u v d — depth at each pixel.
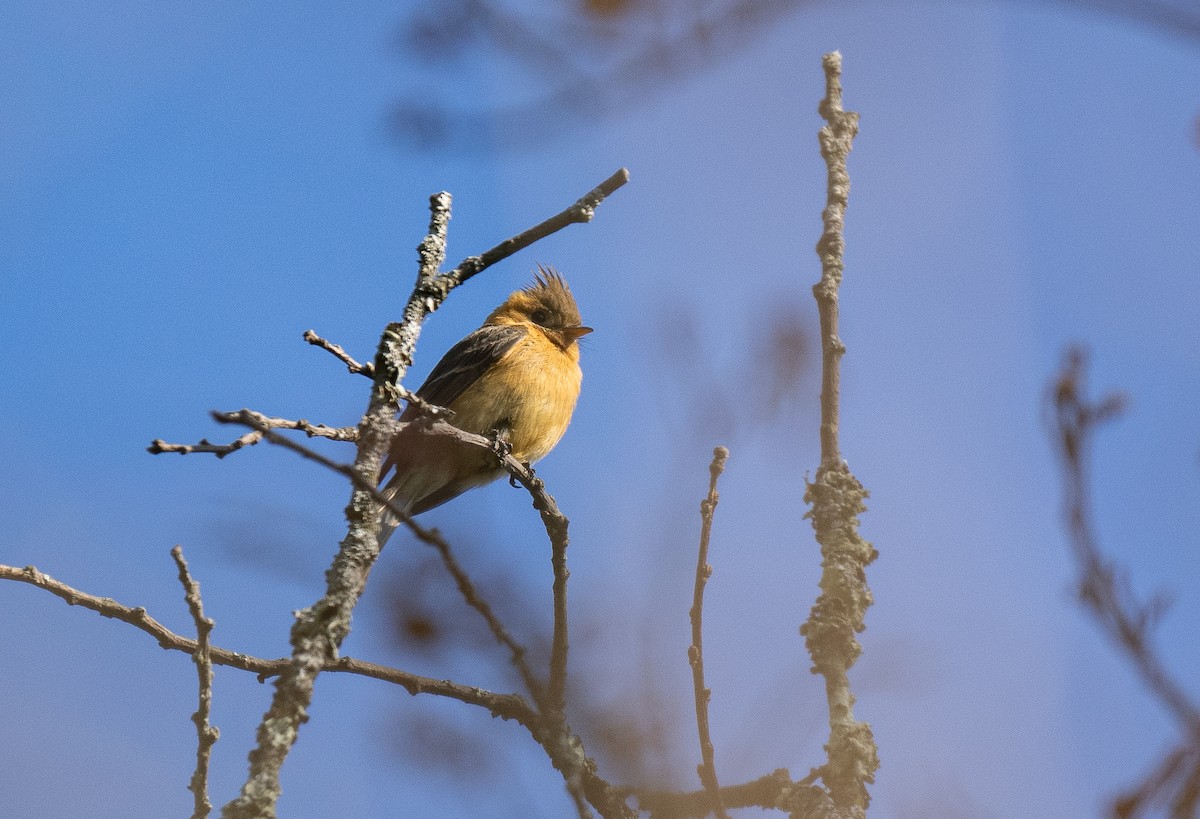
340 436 8.62
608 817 8.47
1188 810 4.32
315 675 7.67
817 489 8.52
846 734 7.55
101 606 9.15
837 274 8.63
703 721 7.00
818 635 7.91
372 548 8.15
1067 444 5.13
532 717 9.44
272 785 7.25
